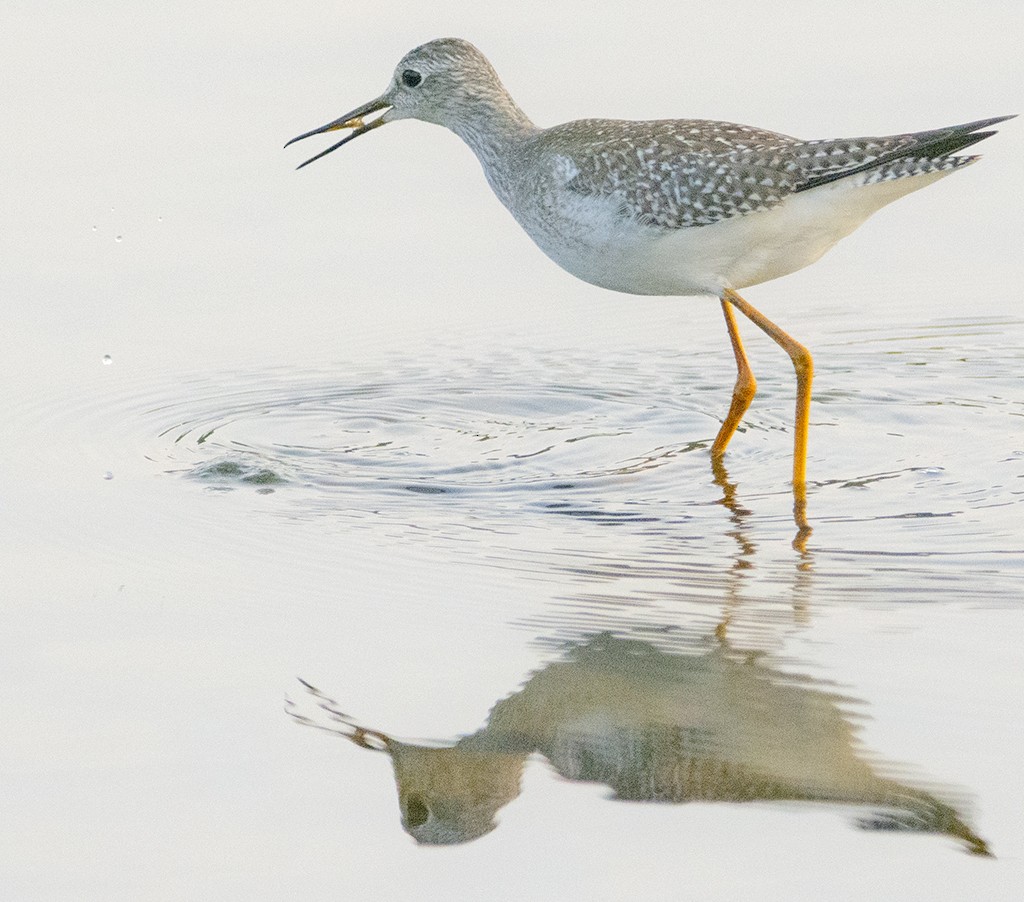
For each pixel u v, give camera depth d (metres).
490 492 13.13
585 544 11.79
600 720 9.02
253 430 14.92
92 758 8.49
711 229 13.23
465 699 9.27
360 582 11.02
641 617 10.39
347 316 18.06
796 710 9.02
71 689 9.30
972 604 10.40
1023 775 8.23
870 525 12.08
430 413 15.55
